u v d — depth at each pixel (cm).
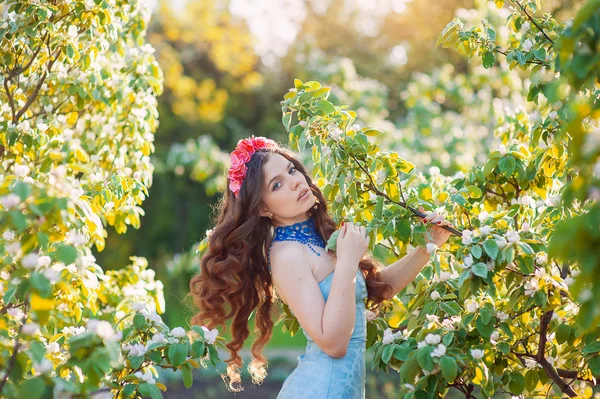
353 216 300
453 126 867
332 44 1820
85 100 369
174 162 952
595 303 142
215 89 1664
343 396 263
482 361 261
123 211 375
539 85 295
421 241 281
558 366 292
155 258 1349
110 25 357
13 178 245
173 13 1567
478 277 256
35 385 179
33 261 188
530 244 265
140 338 273
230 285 299
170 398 749
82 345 190
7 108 346
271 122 1645
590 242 134
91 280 291
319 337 257
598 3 145
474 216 319
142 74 396
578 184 144
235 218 297
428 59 1590
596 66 160
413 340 269
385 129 869
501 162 310
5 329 211
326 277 278
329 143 285
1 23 323
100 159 388
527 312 282
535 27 304
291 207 287
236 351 315
